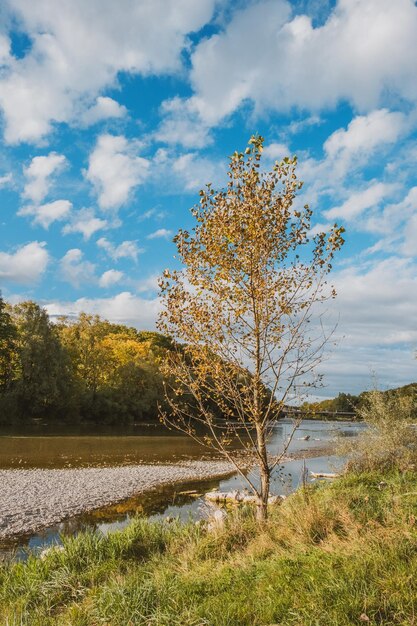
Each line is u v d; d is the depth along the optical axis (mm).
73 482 18922
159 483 19719
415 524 6098
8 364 52438
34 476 19812
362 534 5824
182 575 5727
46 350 53125
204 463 26812
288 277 7543
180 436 45250
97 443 35500
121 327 92000
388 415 14414
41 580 6395
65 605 5672
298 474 20828
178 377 7961
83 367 62500
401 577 4355
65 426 52750
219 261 7398
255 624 4125
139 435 45500
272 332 7516
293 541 6051
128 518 13461
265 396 7809
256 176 7395
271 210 7367
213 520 8461
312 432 55938
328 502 8070
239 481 20719
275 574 4980
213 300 7559
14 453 27234
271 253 7547
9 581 6586
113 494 17000
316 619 3924
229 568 5539
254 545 6238
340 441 15539
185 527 8523
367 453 13656
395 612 3918
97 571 6602
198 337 7461
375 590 4211
